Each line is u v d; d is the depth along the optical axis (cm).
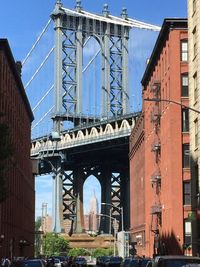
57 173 14538
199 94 4831
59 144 14012
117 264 6256
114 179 16788
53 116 14175
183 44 6788
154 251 7656
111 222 16025
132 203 11650
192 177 4994
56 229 14838
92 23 15325
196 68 4969
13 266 3538
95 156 15362
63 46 14775
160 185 7581
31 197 12575
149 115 8775
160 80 7612
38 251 14462
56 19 14688
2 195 3300
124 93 15338
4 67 7869
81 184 15875
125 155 15075
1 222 7288
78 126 13675
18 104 9744
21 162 10144
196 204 4856
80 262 7631
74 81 14662
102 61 15250
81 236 15212
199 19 4888
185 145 6612
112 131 12725
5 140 3319
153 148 7812
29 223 11888
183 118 6656
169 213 6662
